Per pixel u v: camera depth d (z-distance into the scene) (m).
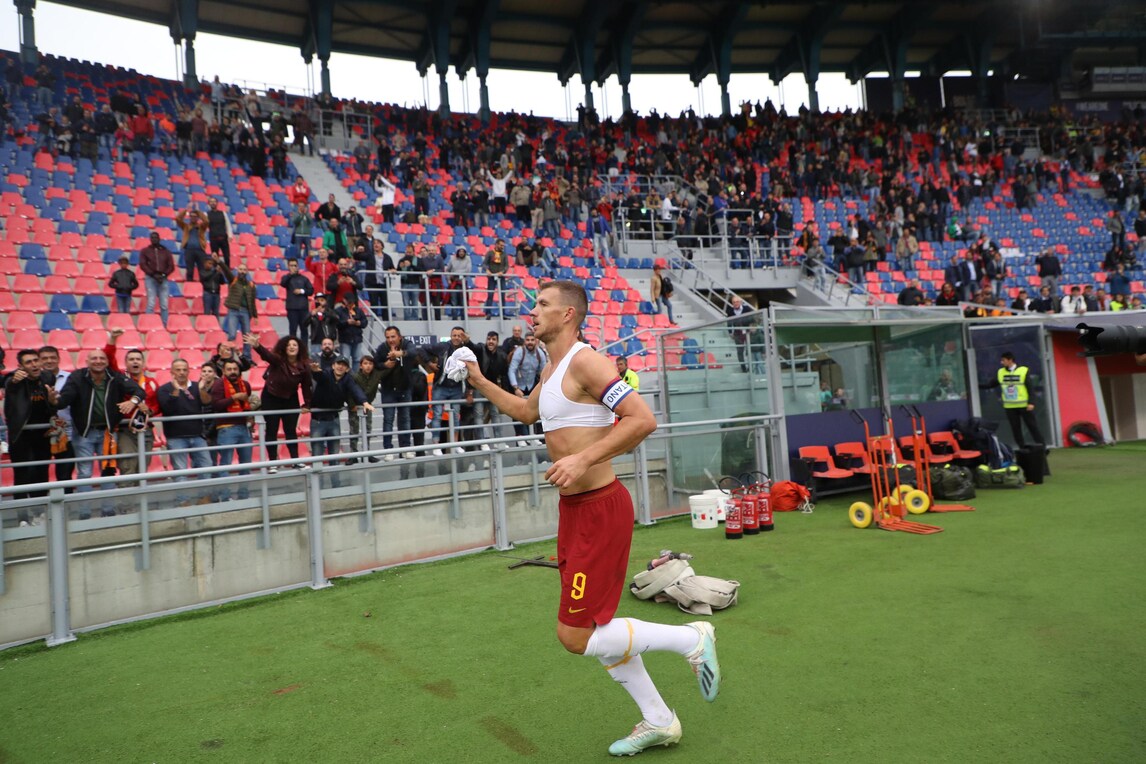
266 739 3.29
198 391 7.27
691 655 2.99
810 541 6.72
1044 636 3.96
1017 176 25.91
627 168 23.89
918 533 6.74
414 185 17.58
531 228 18.67
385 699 3.66
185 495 5.50
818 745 2.93
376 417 9.16
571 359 2.74
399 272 13.00
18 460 6.29
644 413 2.47
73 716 3.66
